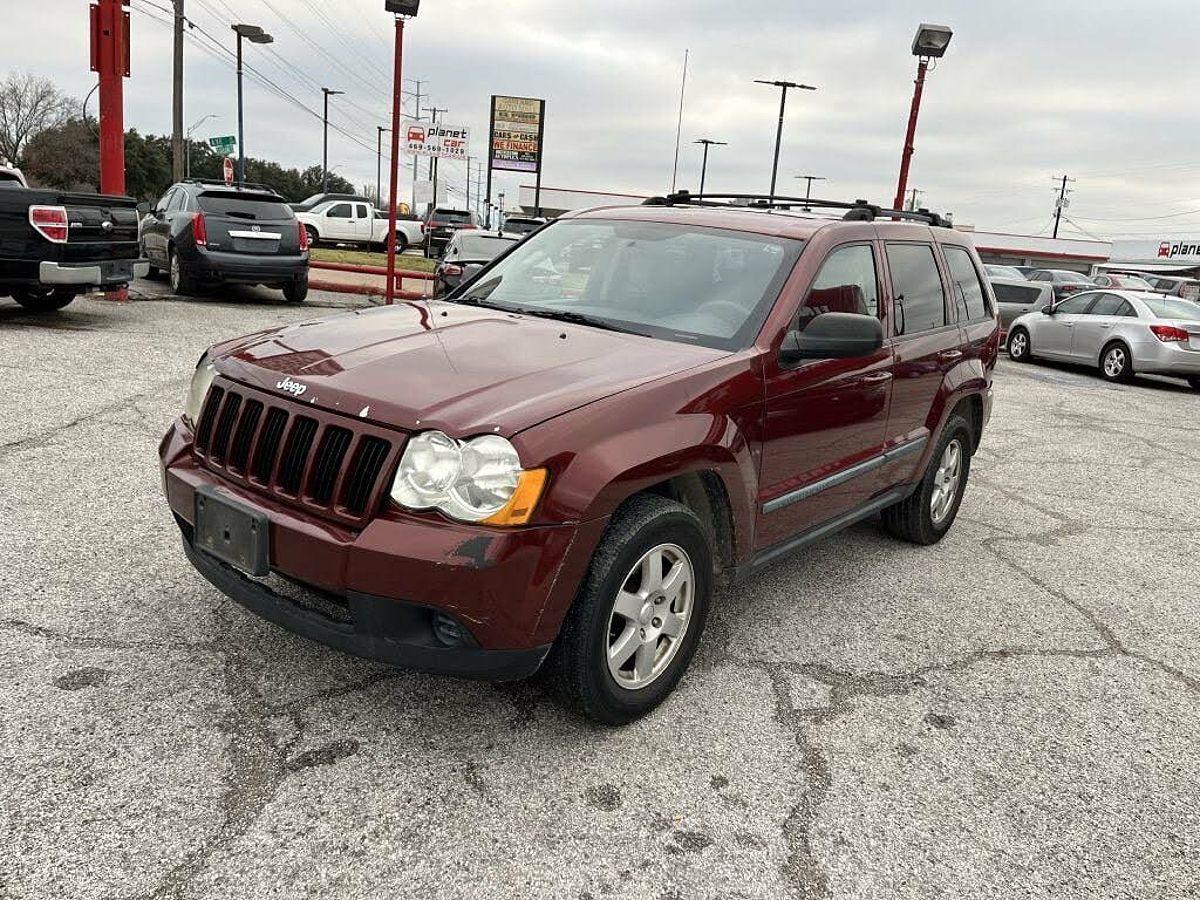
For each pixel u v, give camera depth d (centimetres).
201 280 1311
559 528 266
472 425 263
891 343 441
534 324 364
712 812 274
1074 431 970
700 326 365
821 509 407
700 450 309
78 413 637
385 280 1841
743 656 376
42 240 888
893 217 509
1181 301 1533
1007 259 7381
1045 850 271
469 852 248
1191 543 590
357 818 257
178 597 373
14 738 275
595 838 258
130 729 286
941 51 1413
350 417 275
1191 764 324
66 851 233
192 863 234
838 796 288
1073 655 405
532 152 4981
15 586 371
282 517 275
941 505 538
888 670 375
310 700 311
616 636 305
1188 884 262
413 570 255
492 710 316
